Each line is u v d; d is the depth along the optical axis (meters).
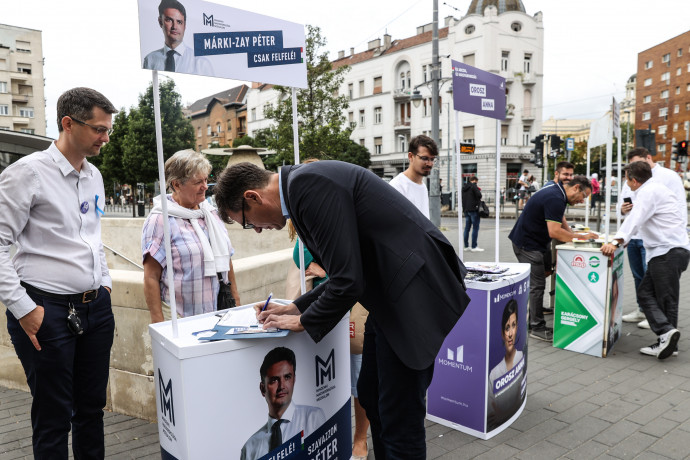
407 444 2.00
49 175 2.11
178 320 2.08
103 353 2.38
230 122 70.25
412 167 3.99
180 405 1.74
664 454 2.82
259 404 1.91
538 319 5.10
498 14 40.34
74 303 2.20
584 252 4.48
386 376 1.99
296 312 2.06
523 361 3.31
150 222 2.54
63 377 2.17
